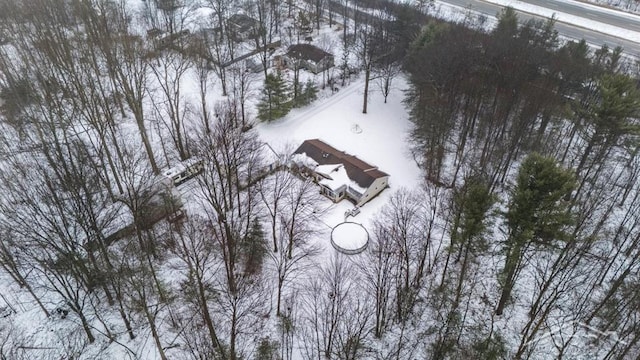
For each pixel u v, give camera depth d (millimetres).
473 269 47375
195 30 88188
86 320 40312
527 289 45406
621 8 95875
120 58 63562
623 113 46094
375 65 74562
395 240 45188
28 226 39656
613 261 44688
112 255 44219
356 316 41875
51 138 54875
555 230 36500
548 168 34344
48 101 51688
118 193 52938
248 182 48125
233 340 35969
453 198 48781
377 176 55594
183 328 39656
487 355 39656
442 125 57062
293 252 48375
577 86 60375
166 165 58594
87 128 61406
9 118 57594
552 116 61625
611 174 56719
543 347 40719
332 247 49500
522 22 85500
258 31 83938
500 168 57125
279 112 65625
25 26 70875
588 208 51125
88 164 53219
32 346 39562
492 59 59281
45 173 43500
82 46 64375
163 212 50062
